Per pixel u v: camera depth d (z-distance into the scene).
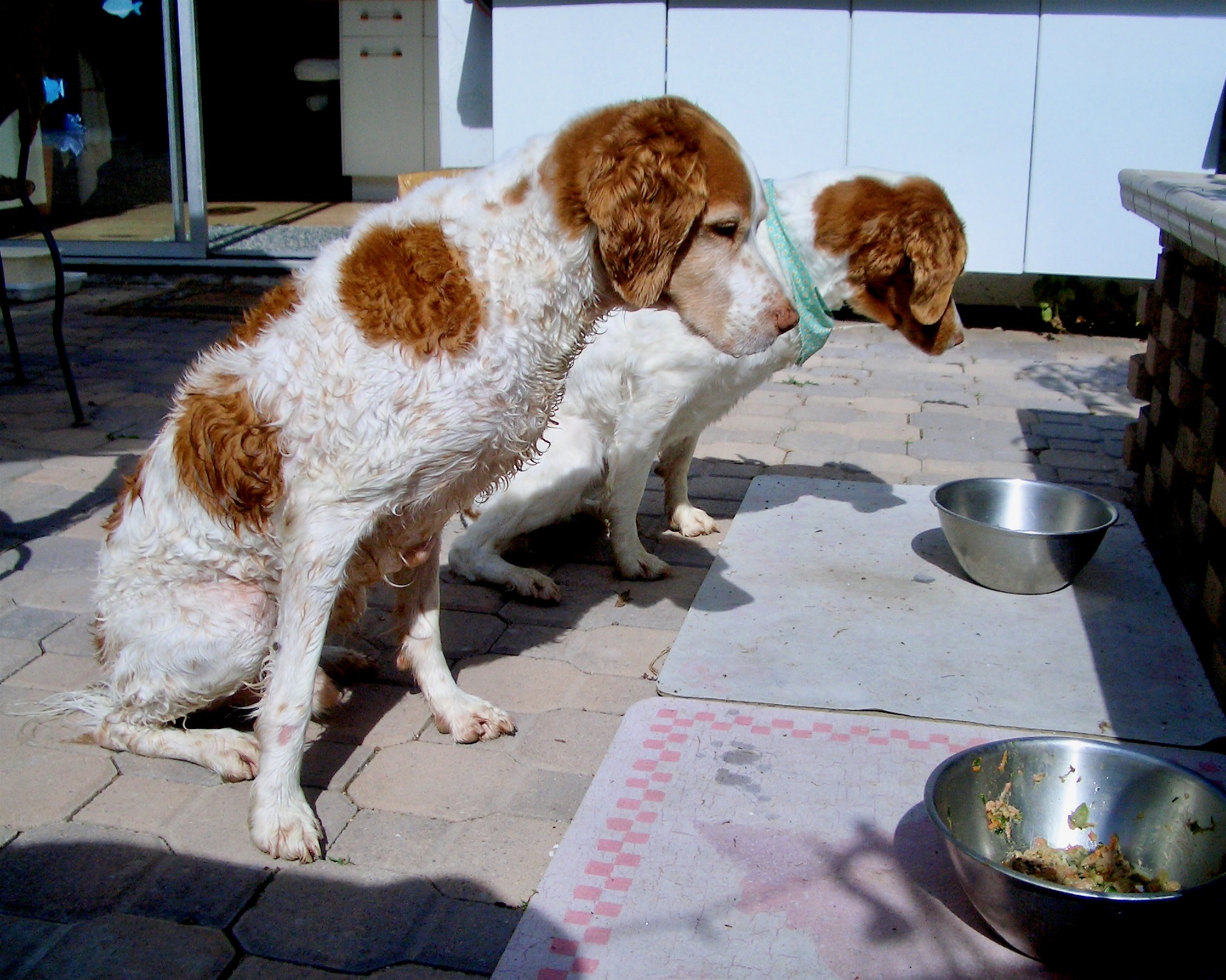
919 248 1.68
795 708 1.42
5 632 1.57
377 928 1.10
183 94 3.91
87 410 2.49
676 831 1.21
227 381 1.19
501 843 1.21
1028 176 3.19
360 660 1.49
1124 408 2.69
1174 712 1.41
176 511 1.22
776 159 3.31
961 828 1.14
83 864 1.17
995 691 1.45
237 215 4.85
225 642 1.24
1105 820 1.16
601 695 1.47
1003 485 1.84
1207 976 1.04
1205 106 3.05
